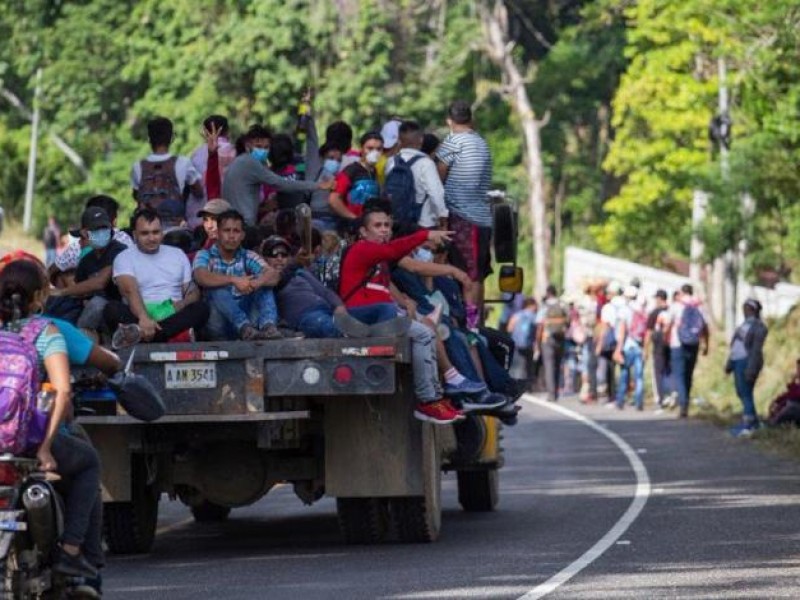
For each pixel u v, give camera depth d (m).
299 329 42.16
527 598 34.22
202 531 49.84
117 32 176.50
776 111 90.88
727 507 51.06
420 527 43.66
